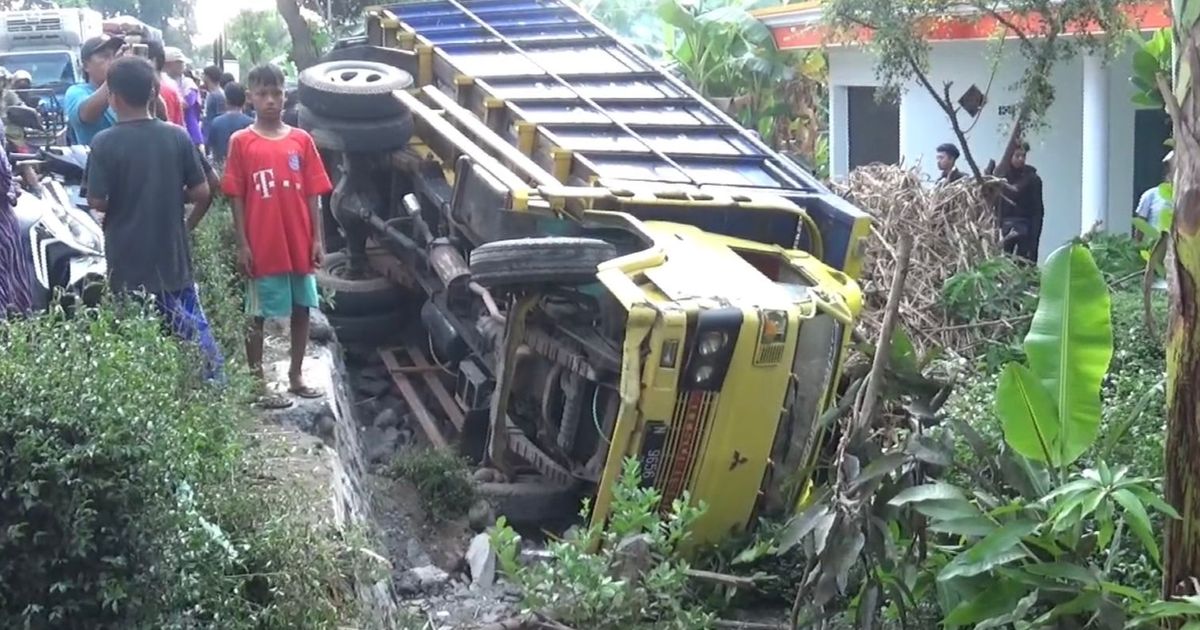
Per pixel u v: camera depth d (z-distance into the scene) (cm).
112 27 961
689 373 615
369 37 1121
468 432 809
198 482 424
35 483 361
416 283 978
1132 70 1297
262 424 633
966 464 533
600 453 675
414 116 956
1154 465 564
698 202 754
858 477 479
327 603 425
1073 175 1477
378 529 661
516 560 606
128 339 488
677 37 2053
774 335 622
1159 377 685
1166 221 803
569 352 693
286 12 1670
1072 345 480
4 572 366
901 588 486
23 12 2025
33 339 423
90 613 371
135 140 592
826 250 787
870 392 495
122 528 372
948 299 955
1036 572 455
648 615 537
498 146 827
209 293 731
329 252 1083
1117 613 443
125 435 376
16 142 909
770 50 1894
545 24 1080
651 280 641
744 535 650
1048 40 1184
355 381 988
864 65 1722
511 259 675
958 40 1477
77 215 784
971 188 1085
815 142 1978
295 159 669
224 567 393
